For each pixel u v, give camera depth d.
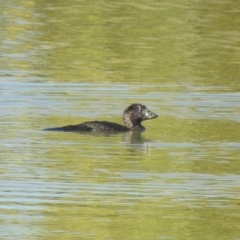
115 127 22.23
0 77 26.89
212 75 28.42
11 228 15.77
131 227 15.91
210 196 17.56
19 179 18.28
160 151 20.61
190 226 15.95
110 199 17.28
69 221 16.16
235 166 19.45
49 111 23.75
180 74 28.34
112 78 27.44
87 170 19.03
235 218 16.38
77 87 26.16
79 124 22.08
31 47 31.19
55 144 20.84
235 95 25.89
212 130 22.33
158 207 16.95
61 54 30.48
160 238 15.48
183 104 24.86
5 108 23.70
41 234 15.54
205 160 19.89
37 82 26.47
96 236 15.51
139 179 18.50
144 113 22.45
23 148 20.36
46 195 17.45
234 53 31.39
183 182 18.34
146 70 28.69
